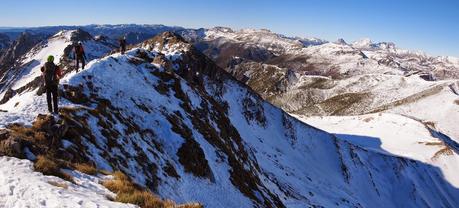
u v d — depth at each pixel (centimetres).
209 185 3603
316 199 7769
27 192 1301
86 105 3238
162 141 3697
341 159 13200
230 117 10369
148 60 6338
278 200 5378
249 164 6053
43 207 1200
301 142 13038
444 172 15712
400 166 14862
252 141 9688
